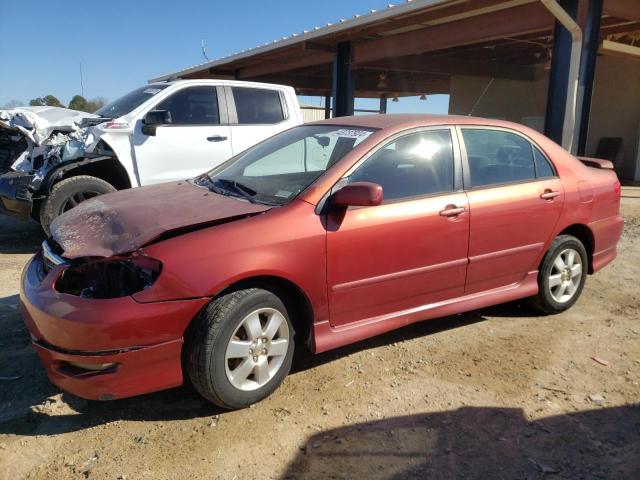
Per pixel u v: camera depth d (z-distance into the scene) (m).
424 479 2.71
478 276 4.26
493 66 17.78
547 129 9.90
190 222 3.24
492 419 3.23
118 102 7.73
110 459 2.85
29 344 4.13
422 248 3.88
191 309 3.04
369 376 3.72
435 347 4.19
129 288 3.07
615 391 3.57
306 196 3.51
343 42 13.83
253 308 3.23
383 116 4.45
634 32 13.08
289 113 8.23
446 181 4.09
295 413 3.27
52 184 6.53
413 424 3.16
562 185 4.70
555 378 3.73
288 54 15.70
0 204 6.74
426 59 16.28
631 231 8.30
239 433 3.07
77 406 3.34
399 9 10.41
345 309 3.64
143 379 3.01
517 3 10.01
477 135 4.36
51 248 3.53
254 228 3.27
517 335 4.44
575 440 3.04
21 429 3.11
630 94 15.86
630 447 2.99
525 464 2.83
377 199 3.33
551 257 4.68
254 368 3.30
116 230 3.34
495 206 4.23
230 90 7.73
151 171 7.06
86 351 2.90
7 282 5.54
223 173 4.47
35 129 6.47
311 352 3.76
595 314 4.92
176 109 7.30
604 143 16.48
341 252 3.52
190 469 2.77
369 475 2.74
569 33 9.39
